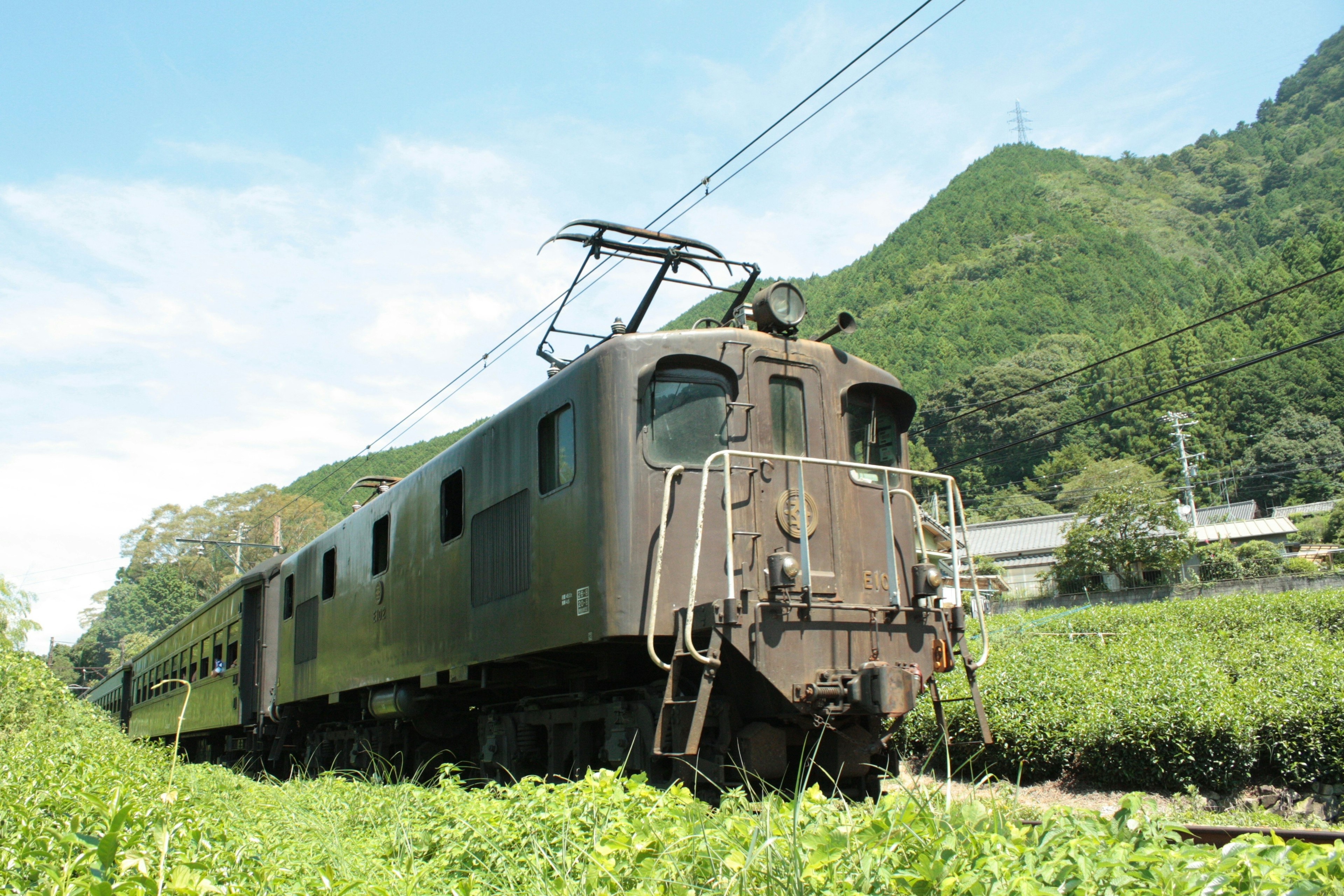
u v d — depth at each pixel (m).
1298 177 174.12
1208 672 12.56
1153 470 71.62
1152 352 79.44
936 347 108.56
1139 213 181.00
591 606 7.43
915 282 142.88
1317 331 75.38
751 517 7.69
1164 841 4.09
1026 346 107.75
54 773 7.52
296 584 15.92
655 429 7.63
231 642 18.53
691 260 9.55
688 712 7.25
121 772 8.20
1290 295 80.62
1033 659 16.48
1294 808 9.91
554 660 8.84
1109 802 10.62
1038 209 164.50
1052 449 77.56
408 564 11.23
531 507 8.46
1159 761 10.63
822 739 7.52
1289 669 12.54
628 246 9.30
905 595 8.23
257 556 64.44
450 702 11.84
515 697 11.21
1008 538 55.59
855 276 168.75
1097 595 38.53
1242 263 147.75
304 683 14.90
